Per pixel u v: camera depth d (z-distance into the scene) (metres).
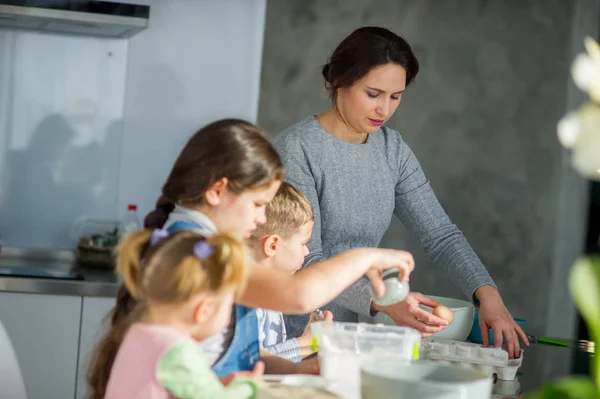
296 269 1.96
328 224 2.28
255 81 3.53
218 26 3.50
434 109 4.39
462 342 1.84
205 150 1.42
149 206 3.57
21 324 2.92
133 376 1.16
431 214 2.40
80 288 2.95
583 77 0.57
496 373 1.73
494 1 4.38
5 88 3.48
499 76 4.41
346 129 2.27
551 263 4.50
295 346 1.81
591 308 0.51
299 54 4.20
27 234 3.52
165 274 1.19
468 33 4.38
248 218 1.44
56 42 3.49
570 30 4.43
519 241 4.48
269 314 1.96
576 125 0.55
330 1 4.21
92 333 2.97
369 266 1.40
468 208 4.45
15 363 1.92
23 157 3.50
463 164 4.43
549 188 4.48
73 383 2.96
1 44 3.46
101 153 3.55
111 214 3.57
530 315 4.50
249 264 1.38
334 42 4.21
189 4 3.48
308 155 2.23
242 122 1.48
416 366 1.19
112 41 3.52
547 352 2.07
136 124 3.53
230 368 1.43
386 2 4.27
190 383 1.13
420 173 2.45
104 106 3.53
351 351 1.36
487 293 2.15
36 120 3.50
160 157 3.55
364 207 2.30
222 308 1.24
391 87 2.13
